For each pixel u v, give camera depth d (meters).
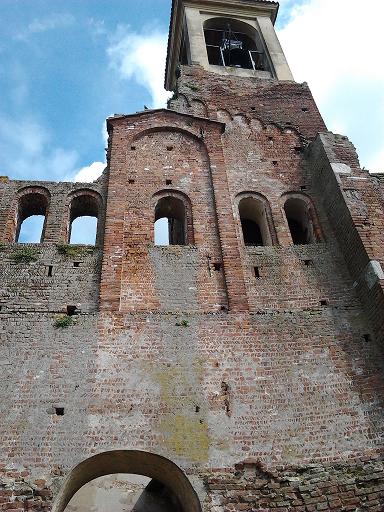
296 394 12.52
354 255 15.24
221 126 19.62
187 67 23.45
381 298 13.55
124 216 16.12
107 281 14.30
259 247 16.19
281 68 24.97
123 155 18.05
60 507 11.42
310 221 17.52
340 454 11.57
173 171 17.92
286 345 13.48
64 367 12.51
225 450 11.52
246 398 12.38
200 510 10.73
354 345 13.55
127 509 17.50
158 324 13.60
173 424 11.82
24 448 11.15
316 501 10.91
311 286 15.09
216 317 13.94
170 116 19.72
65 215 16.42
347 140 18.91
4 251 15.07
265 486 11.10
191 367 12.80
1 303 13.77
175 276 14.86
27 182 17.19
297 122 21.20
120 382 12.36
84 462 11.12
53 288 14.27
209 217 16.64
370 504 10.87
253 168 18.88
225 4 28.70
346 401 12.42
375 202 16.36
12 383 12.15
